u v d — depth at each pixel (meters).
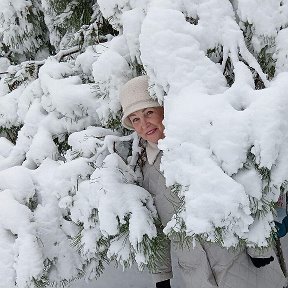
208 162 1.27
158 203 1.72
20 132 2.30
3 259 1.71
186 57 1.43
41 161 2.13
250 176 1.28
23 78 2.69
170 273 1.92
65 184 1.86
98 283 2.93
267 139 1.23
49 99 2.26
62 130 2.21
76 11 3.29
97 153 1.90
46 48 4.73
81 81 2.24
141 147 1.82
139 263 1.62
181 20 1.47
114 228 1.61
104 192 1.65
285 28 1.55
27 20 4.18
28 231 1.75
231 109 1.29
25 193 1.88
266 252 1.67
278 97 1.26
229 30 1.49
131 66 1.88
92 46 2.38
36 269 1.68
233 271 1.69
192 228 1.27
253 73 1.53
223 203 1.24
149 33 1.46
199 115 1.30
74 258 1.91
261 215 1.36
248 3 1.51
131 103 1.57
